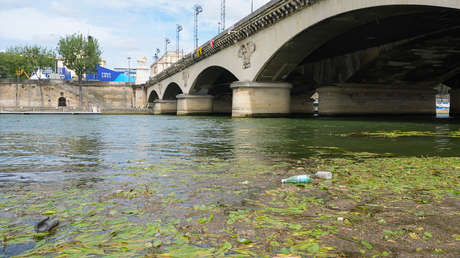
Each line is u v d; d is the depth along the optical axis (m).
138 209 3.47
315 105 94.12
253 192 4.19
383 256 2.40
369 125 20.52
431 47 28.09
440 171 5.61
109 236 2.74
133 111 81.69
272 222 3.09
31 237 2.73
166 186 4.52
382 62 32.00
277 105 34.78
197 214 3.31
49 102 89.62
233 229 2.91
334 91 37.81
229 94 68.12
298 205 3.62
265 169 5.84
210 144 10.30
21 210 3.45
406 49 28.64
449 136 12.61
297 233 2.83
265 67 31.80
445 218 3.22
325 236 2.77
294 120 29.11
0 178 5.09
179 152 8.34
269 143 10.48
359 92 38.69
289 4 25.34
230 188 4.40
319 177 5.12
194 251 2.45
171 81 70.19
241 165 6.28
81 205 3.61
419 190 4.32
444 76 38.03
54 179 5.02
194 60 52.38
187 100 57.66
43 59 94.19
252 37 33.16
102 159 7.15
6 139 12.30
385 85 39.66
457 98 42.94
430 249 2.52
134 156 7.63
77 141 11.41
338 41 28.55
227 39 38.19
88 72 94.88
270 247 2.53
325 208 3.53
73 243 2.60
